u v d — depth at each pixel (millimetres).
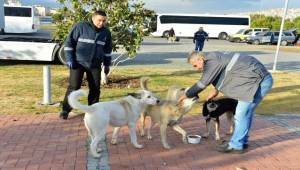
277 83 13453
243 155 5977
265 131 7336
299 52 30797
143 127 6707
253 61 5723
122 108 5801
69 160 5449
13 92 10078
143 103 6012
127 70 15086
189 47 31453
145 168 5273
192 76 14219
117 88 11125
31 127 6973
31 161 5359
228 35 51188
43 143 6125
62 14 11188
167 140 6590
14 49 15492
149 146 6227
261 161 5750
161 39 44938
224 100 6516
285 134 7195
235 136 6004
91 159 5523
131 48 11273
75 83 7359
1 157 5469
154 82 12430
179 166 5414
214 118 6598
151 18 11625
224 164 5562
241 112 5852
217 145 6391
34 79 12250
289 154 6105
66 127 7035
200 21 51562
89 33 7195
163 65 17766
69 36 7176
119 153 5844
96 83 7539
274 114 8844
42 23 54438
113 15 10867
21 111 8156
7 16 31484
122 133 6832
